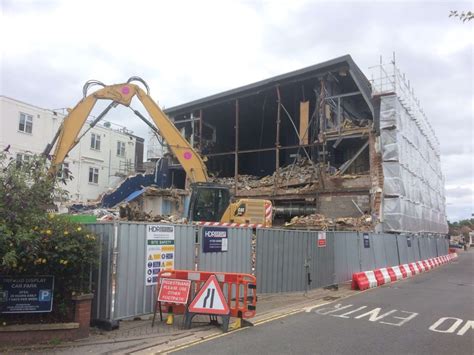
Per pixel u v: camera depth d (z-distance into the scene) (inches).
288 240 551.2
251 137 1699.1
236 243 473.7
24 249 268.4
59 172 355.6
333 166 1198.3
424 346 295.0
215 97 1350.9
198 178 741.9
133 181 1492.4
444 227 1987.0
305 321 374.3
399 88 1121.4
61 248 282.8
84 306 300.7
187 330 331.9
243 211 739.4
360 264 738.2
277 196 1189.7
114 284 335.3
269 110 1455.5
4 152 345.7
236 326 346.0
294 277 556.4
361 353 275.7
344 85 1258.0
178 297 344.8
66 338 290.5
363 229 989.8
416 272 926.4
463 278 816.9
